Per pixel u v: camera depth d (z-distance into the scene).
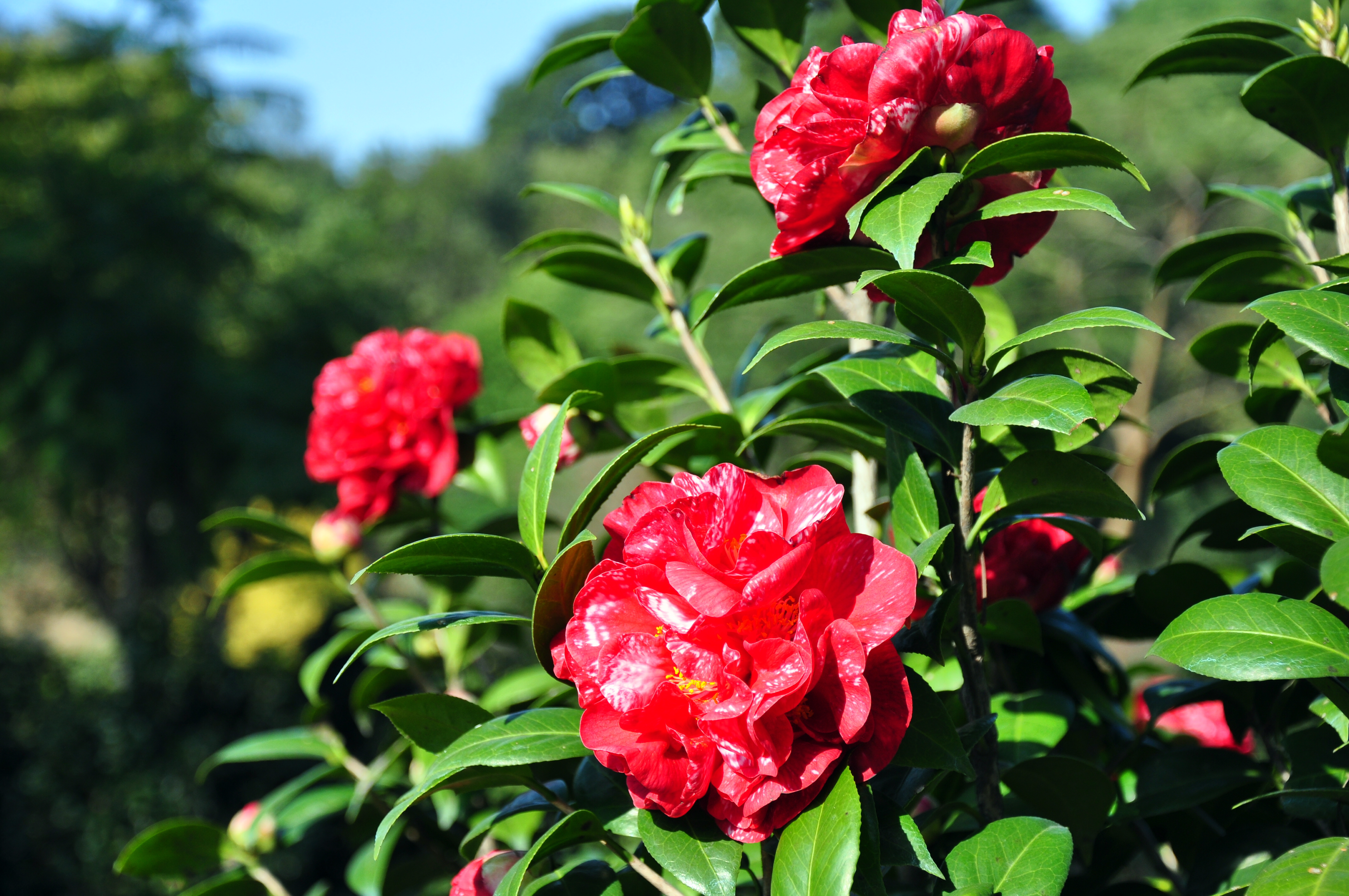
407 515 1.99
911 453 1.07
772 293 1.11
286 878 5.57
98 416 12.47
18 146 12.95
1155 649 0.91
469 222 40.38
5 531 14.68
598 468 9.23
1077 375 1.02
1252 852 1.11
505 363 15.74
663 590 0.84
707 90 1.52
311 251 16.31
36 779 5.98
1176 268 1.46
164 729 6.29
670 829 0.87
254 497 13.67
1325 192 1.37
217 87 14.77
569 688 1.29
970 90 0.90
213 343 14.16
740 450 1.27
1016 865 0.90
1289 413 1.39
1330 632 0.86
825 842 0.79
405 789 1.94
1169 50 1.28
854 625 0.82
